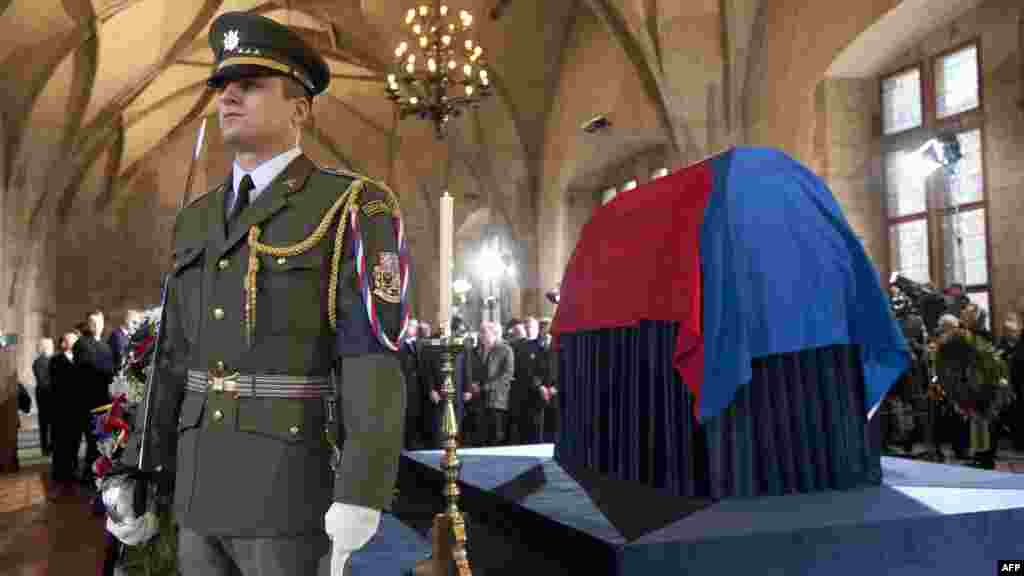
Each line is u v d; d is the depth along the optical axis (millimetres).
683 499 3006
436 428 8172
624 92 14312
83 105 15797
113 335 8984
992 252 9031
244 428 1419
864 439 3230
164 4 15320
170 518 2883
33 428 13938
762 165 3188
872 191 10492
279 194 1521
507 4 15586
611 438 3723
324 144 22484
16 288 15109
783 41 11125
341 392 1449
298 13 17688
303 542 1416
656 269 3240
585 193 17391
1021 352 7395
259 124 1533
